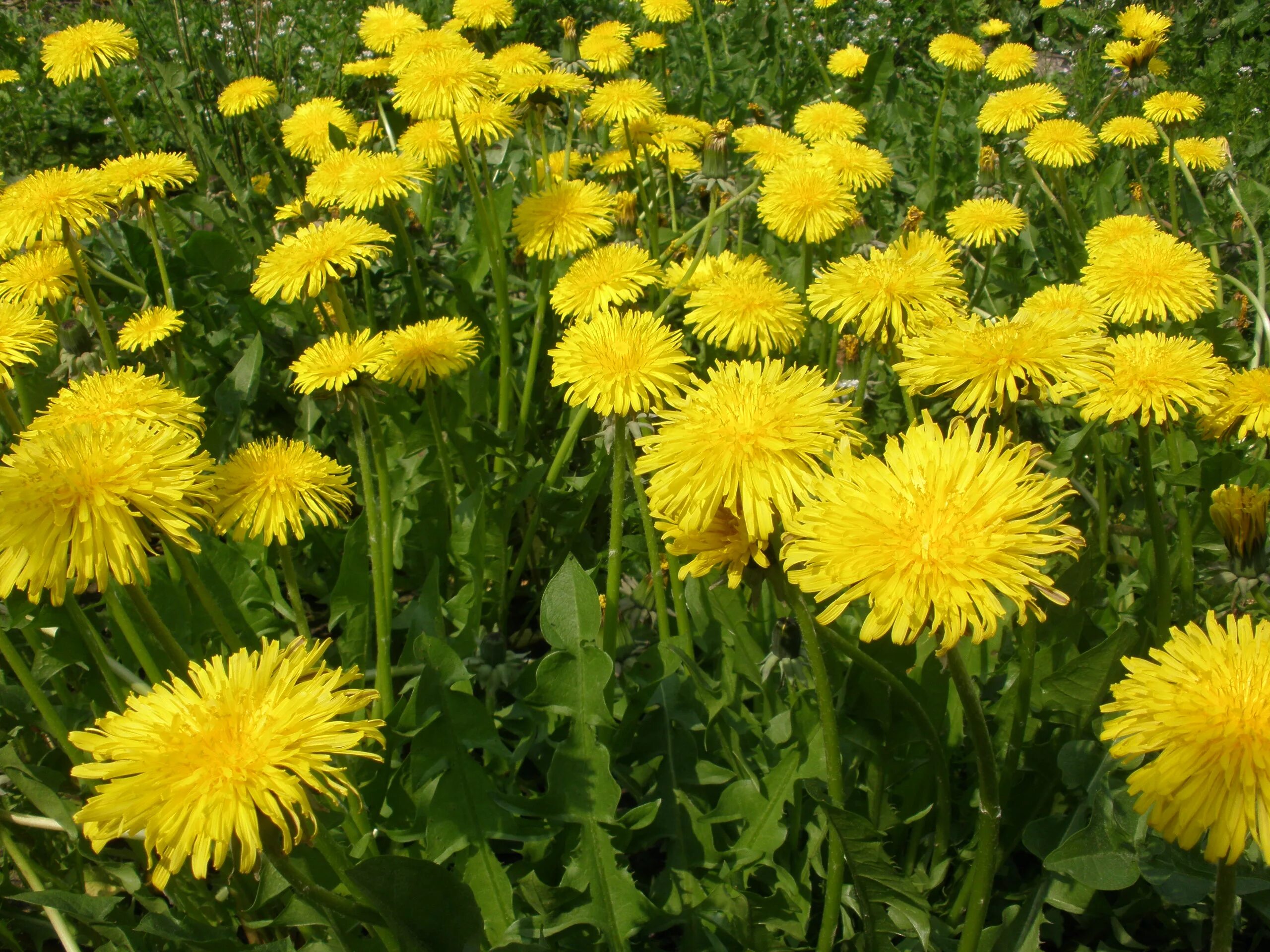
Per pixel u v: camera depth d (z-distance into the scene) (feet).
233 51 2.78
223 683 0.66
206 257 1.58
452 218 1.86
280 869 0.65
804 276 1.42
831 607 0.62
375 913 0.71
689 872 0.88
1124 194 2.03
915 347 0.88
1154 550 0.97
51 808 0.91
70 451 0.71
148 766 0.61
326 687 0.64
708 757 0.98
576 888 0.84
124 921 0.87
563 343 0.97
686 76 2.92
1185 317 1.13
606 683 0.86
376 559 0.96
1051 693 0.87
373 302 1.73
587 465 1.48
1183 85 3.11
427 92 1.35
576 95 1.66
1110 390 0.96
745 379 0.75
